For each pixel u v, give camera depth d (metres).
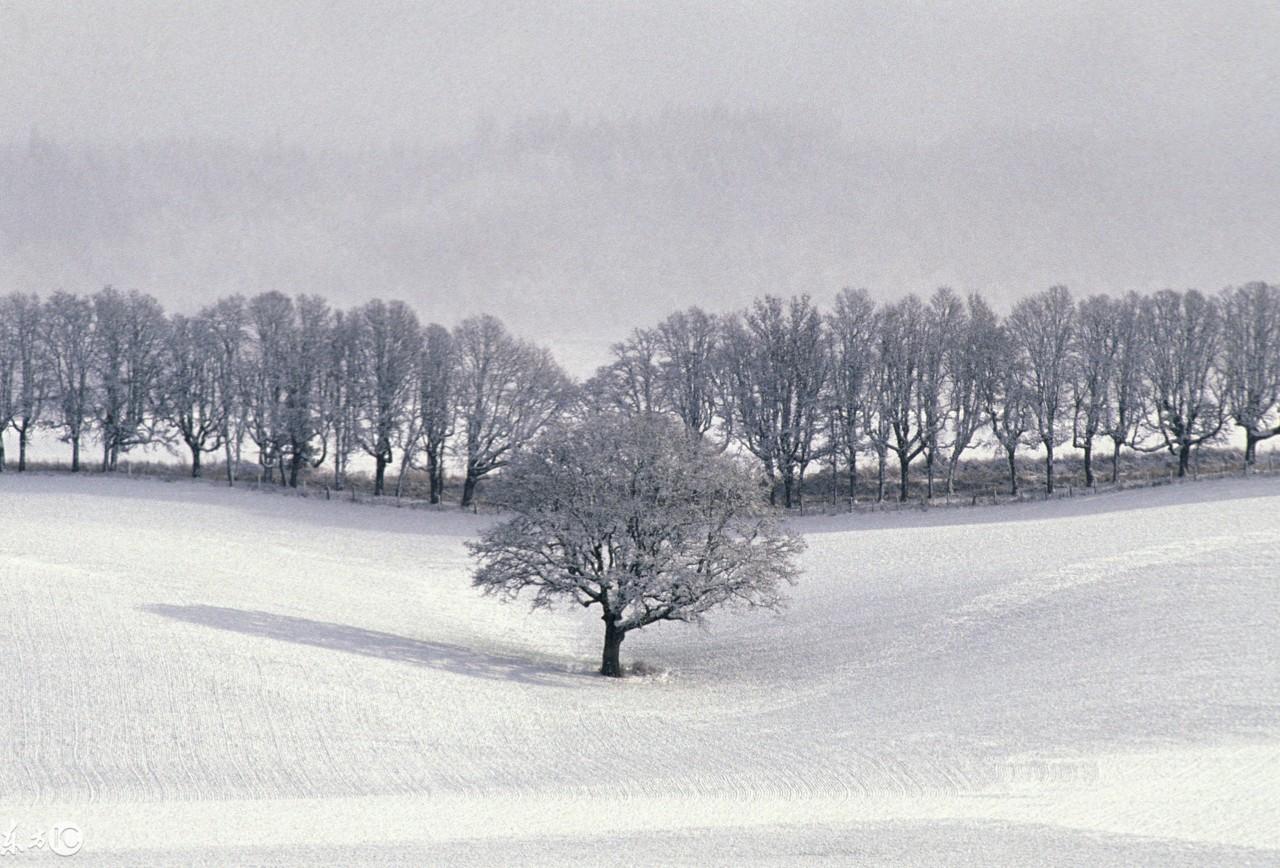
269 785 88.00
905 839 73.44
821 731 107.62
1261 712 101.56
